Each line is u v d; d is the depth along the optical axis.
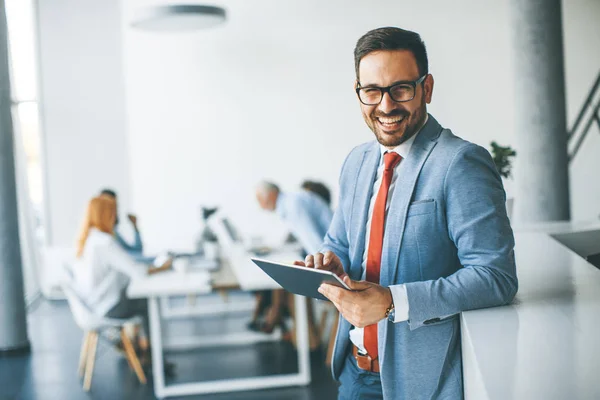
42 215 8.09
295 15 7.74
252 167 7.88
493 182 1.58
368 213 1.78
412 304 1.53
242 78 7.80
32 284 8.41
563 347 1.30
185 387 4.80
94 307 4.95
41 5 7.75
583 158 7.57
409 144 1.67
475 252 1.56
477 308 1.60
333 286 1.54
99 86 7.83
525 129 4.89
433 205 1.60
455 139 1.63
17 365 5.71
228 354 5.69
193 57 7.78
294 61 7.78
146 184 7.86
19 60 8.05
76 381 5.23
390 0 7.64
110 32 7.80
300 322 4.88
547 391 1.09
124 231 7.86
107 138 7.88
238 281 4.66
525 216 4.95
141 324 5.60
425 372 1.66
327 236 1.96
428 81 1.65
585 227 3.09
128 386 5.05
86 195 7.92
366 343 1.79
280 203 5.24
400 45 1.57
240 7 7.72
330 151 7.86
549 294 1.72
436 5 7.61
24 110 8.19
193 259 5.62
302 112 7.82
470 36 7.59
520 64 4.86
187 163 7.86
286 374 5.09
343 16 7.72
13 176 6.05
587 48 7.54
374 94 1.60
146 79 7.79
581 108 7.56
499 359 1.26
